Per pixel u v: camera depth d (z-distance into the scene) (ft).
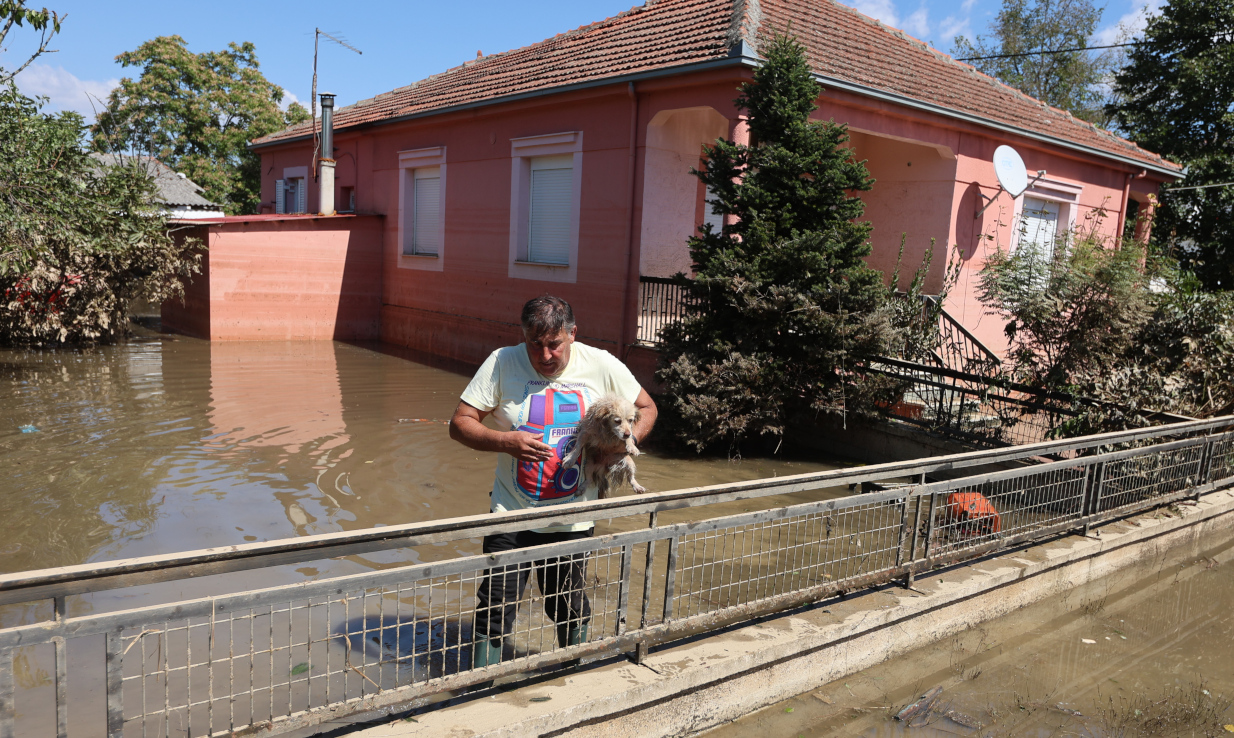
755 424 28.45
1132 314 26.61
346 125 59.72
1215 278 61.05
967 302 43.37
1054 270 28.37
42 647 13.06
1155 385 23.81
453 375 43.50
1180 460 21.48
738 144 33.65
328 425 29.94
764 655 12.03
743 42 32.68
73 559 16.62
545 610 11.57
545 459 10.19
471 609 14.89
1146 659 15.15
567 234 43.29
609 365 11.43
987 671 14.29
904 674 13.98
